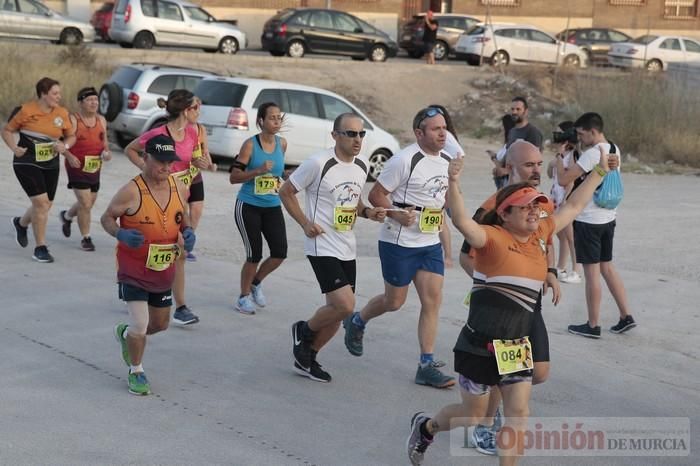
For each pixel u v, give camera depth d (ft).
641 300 65.77
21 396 41.42
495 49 216.74
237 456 36.45
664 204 109.60
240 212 55.31
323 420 40.86
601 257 57.16
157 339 50.90
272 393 43.80
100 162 69.72
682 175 142.31
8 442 36.40
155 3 192.03
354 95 180.96
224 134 117.70
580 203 35.35
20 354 47.06
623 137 159.22
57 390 42.45
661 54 228.02
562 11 280.31
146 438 37.65
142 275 40.83
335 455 37.22
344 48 206.49
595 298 56.44
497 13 277.85
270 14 251.60
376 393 44.60
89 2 232.94
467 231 32.14
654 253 81.25
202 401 42.19
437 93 189.26
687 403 45.85
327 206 43.62
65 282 61.26
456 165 32.40
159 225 40.42
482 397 33.65
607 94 169.99
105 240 75.25
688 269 75.77
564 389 46.75
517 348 32.42
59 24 184.85
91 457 35.50
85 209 70.08
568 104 181.68
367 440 38.93
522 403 32.65
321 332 45.27
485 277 33.01
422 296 45.21
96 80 148.05
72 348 48.37
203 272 67.00
